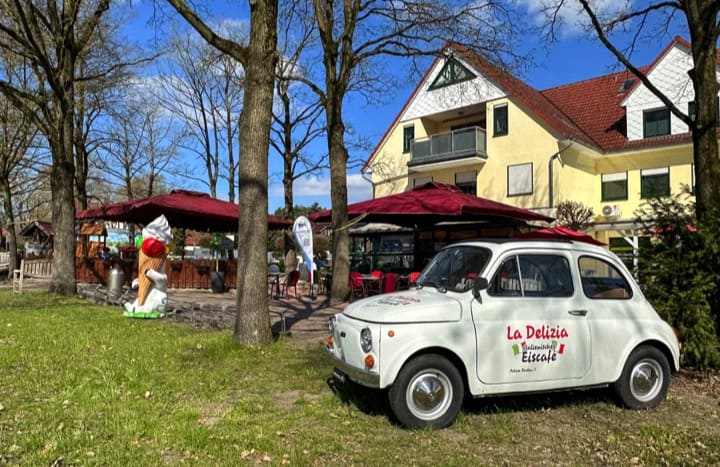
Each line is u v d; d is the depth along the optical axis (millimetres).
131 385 5988
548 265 5512
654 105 24078
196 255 43531
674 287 7207
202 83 31703
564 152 24375
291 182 26797
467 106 28000
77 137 26516
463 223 17094
